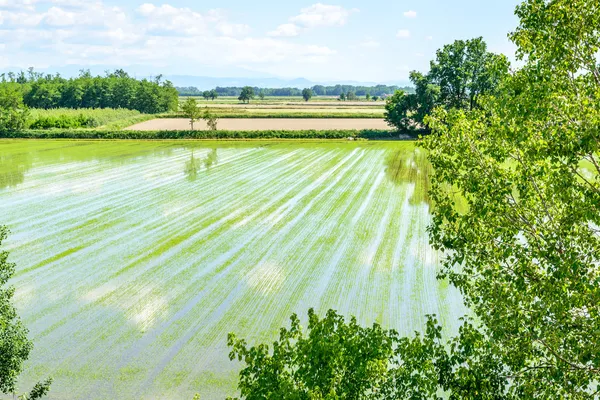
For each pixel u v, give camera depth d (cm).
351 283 2572
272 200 4356
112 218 3834
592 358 943
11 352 1481
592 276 1034
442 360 1095
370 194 4519
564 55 1100
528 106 1056
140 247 3178
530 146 1077
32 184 5053
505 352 1077
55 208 4138
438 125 1276
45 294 2494
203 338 2058
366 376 943
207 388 1731
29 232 3497
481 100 1291
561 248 1062
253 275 2705
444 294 2425
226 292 2494
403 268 2769
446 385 1080
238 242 3253
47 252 3094
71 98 16288
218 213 3953
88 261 2942
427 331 1104
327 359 973
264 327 2131
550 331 1030
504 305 1095
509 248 1113
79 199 4434
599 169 1070
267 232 3459
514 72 1187
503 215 1165
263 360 1001
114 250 3125
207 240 3303
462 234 1234
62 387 1745
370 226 3559
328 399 868
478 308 1172
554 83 1084
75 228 3584
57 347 2003
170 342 2033
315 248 3120
